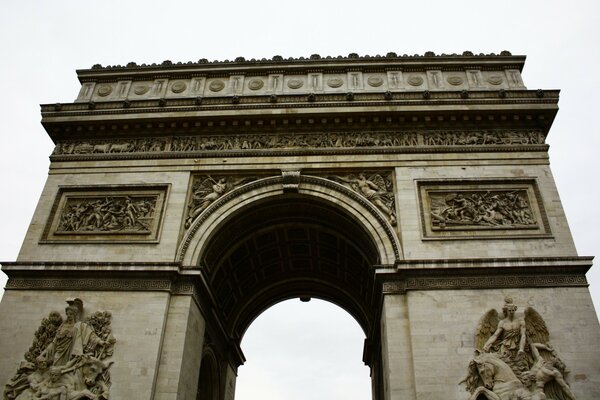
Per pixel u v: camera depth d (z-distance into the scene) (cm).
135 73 5428
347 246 5062
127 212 4550
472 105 4800
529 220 4309
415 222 4312
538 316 3784
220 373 5569
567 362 3622
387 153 4709
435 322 3825
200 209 4550
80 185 4728
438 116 4822
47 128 5050
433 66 5266
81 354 3791
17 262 4219
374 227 4362
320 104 4891
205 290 4400
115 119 4953
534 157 4628
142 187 4688
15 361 3847
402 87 5156
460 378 3606
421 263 4034
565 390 3475
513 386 3497
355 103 4859
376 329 5162
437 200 4466
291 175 4616
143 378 3709
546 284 3931
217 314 5044
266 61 5391
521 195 4469
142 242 4350
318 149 4769
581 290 3900
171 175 4728
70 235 4450
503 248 4150
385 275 4081
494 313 3825
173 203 4566
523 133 4803
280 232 5169
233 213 4525
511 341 3688
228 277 5262
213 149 4894
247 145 4888
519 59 5241
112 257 4284
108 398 3641
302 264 5872
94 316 3981
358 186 4606
